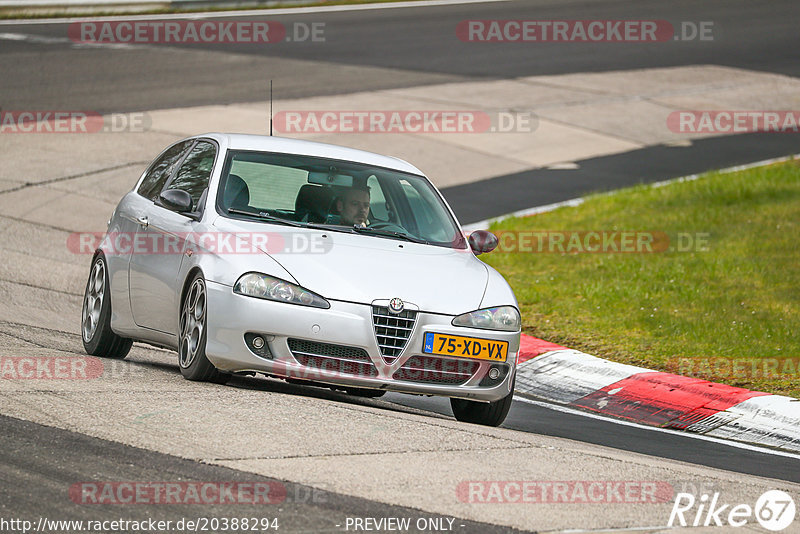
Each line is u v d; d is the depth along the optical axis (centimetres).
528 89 9738
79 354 3350
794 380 3675
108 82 9175
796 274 5006
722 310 4519
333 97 9006
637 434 3153
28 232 5669
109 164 7012
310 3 13650
